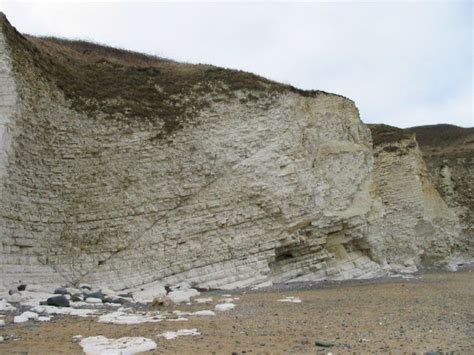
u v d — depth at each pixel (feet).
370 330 33.04
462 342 29.78
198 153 67.87
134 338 27.22
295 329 32.65
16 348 24.95
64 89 58.85
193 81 73.67
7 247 46.52
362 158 89.71
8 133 47.34
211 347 26.32
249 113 73.97
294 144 76.07
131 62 84.94
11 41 50.57
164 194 63.62
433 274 98.43
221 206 67.10
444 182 162.20
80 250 55.62
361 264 82.74
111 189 59.93
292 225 71.51
